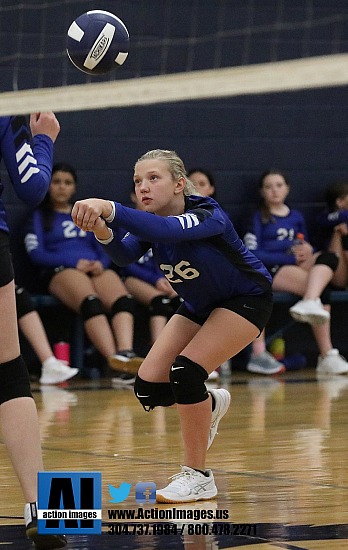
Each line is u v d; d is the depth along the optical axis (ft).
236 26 57.16
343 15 58.75
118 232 22.24
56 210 53.67
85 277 52.16
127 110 56.75
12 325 17.60
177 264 21.77
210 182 55.06
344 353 60.03
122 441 29.94
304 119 59.82
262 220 56.90
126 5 55.16
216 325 21.88
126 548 17.35
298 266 56.34
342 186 57.98
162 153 22.18
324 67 17.07
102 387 48.16
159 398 22.93
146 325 56.59
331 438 30.25
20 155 17.71
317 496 21.67
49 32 53.11
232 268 21.91
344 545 17.31
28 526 17.08
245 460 26.45
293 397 42.22
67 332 55.47
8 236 17.75
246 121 58.80
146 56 55.42
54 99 18.81
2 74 52.44
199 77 18.25
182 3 56.24
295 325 59.11
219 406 23.29
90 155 56.18
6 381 17.70
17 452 17.48
